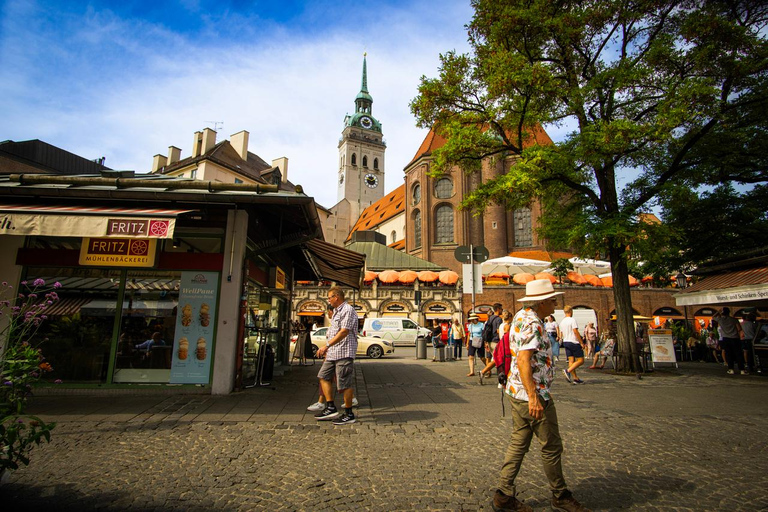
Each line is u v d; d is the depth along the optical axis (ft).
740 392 28.81
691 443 16.35
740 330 45.39
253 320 30.27
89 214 20.08
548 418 10.48
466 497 11.23
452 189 178.29
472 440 16.55
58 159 78.84
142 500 10.79
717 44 36.99
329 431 17.69
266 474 12.76
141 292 25.52
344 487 11.85
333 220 290.76
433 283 140.46
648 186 44.86
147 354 25.09
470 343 36.70
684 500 11.09
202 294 25.64
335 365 19.61
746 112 41.32
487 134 42.42
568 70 43.16
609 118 41.55
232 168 152.05
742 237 50.93
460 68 41.91
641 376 37.88
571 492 11.32
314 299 129.90
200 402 22.61
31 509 10.16
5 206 21.70
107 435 16.42
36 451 14.38
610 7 39.75
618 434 17.62
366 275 131.64
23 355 11.43
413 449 15.37
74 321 24.93
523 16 38.81
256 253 28.04
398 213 221.46
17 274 24.82
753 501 11.05
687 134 40.50
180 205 24.47
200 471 12.91
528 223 174.09
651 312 133.39
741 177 47.52
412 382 32.60
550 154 37.32
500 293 131.95
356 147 327.67
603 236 37.65
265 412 20.84
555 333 51.72
